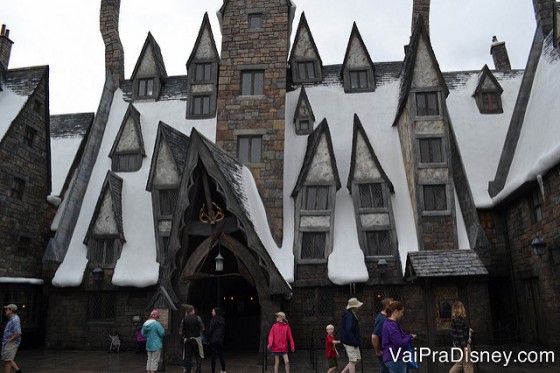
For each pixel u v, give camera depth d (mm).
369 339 16969
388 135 20625
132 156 21359
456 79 23312
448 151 18172
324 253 17781
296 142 20609
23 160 19312
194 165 14578
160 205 19016
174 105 22969
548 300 14695
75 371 13125
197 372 10977
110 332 18266
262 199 18734
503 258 18188
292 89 22609
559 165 13648
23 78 20688
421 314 16812
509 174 18328
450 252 12188
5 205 18203
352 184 18484
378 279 17250
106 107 23547
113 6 25594
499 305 18156
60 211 21375
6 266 18078
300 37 23281
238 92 20188
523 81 19953
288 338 10711
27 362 14953
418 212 17781
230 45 20734
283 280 13969
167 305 13781
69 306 18688
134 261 18438
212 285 17578
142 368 13594
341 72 23000
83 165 21328
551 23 19766
